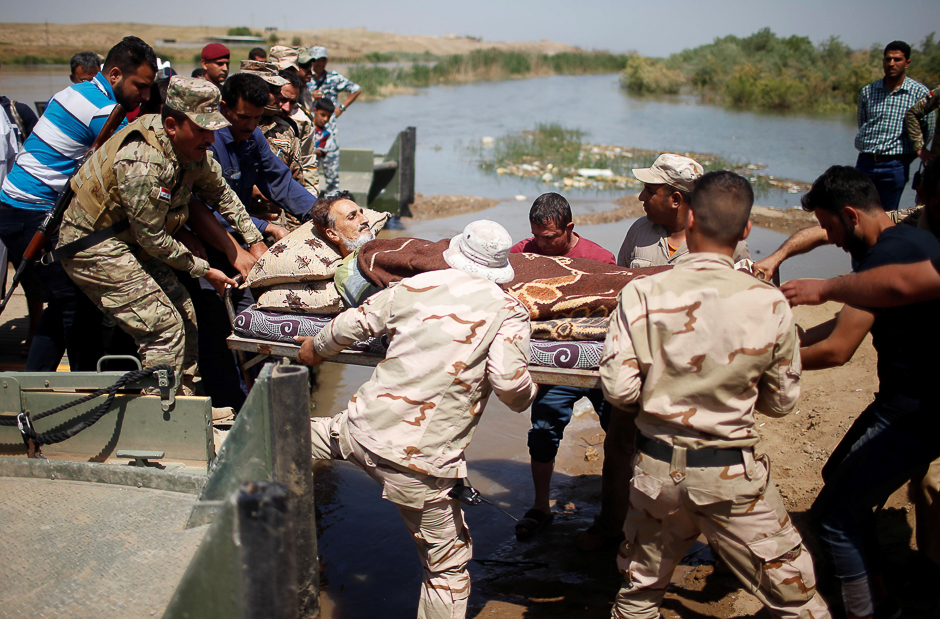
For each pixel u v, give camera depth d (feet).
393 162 38.04
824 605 8.07
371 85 120.98
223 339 14.10
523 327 8.80
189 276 13.60
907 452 8.77
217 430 11.87
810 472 13.64
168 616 6.71
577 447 16.74
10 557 8.64
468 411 8.86
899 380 8.82
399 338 8.82
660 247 12.03
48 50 168.25
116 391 9.89
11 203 13.87
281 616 7.02
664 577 8.53
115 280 11.16
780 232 34.01
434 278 8.90
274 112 17.57
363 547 12.89
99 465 10.14
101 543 8.87
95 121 14.07
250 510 6.67
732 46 130.31
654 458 7.97
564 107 105.09
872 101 24.20
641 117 90.53
